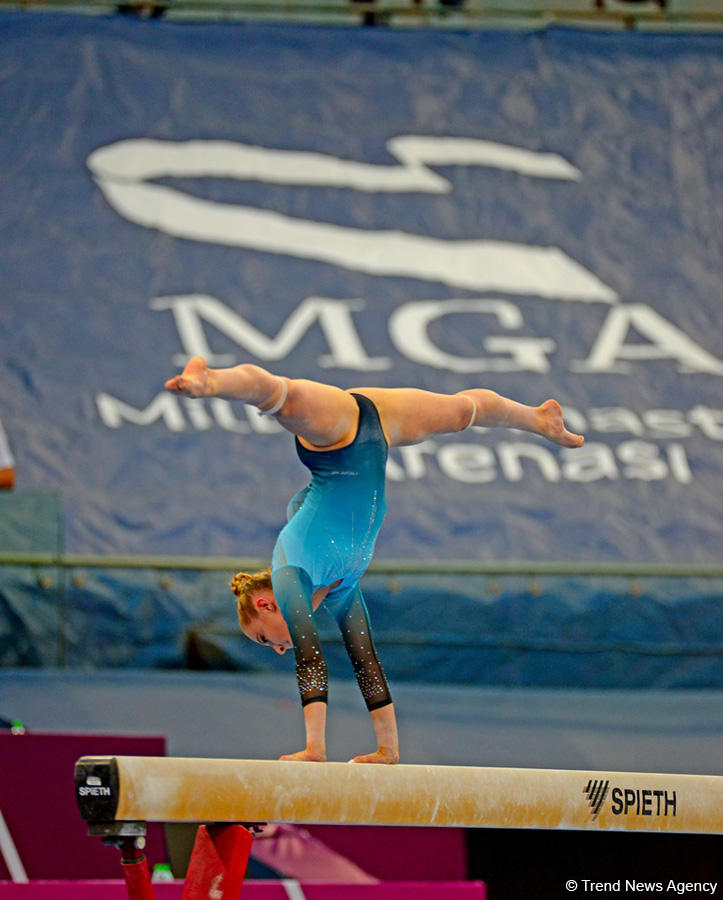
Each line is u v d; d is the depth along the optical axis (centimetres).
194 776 1338
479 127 4634
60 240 4119
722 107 4778
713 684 3406
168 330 3962
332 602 1628
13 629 3194
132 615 3269
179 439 3712
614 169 4572
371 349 3981
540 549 3525
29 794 2172
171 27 4759
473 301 4166
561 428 1709
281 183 4412
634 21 5016
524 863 2286
